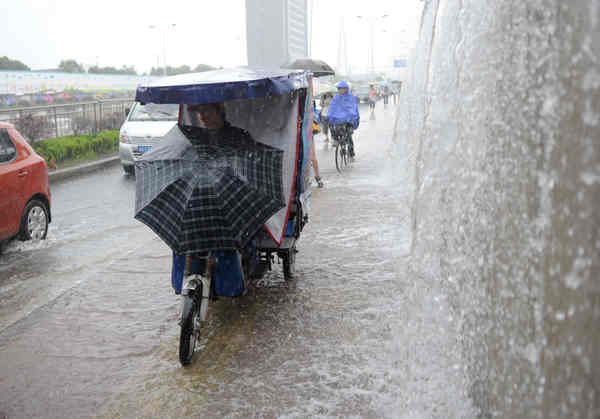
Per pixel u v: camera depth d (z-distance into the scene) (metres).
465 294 3.27
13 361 4.17
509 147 2.56
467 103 3.36
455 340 3.46
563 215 1.97
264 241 5.16
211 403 3.51
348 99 12.88
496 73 2.79
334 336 4.37
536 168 2.23
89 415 3.43
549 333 2.10
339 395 3.52
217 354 4.16
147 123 13.35
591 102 1.77
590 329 1.76
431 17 6.17
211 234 4.02
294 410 3.38
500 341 2.67
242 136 4.41
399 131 13.92
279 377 3.78
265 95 4.25
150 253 6.82
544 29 2.17
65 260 6.80
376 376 3.72
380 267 5.99
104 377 3.89
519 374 2.42
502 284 2.65
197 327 4.05
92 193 11.39
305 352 4.12
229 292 4.59
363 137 20.48
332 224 7.89
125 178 13.24
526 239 2.34
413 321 4.01
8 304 5.38
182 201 4.05
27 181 7.30
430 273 3.95
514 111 2.50
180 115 4.88
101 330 4.67
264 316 4.81
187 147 4.32
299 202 5.36
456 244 3.46
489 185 2.86
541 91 2.19
